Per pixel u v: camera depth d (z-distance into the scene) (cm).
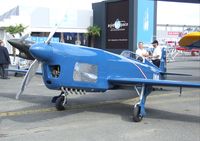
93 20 3631
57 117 856
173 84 828
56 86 828
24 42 843
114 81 883
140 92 884
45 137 681
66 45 841
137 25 3047
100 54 884
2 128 745
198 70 2273
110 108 983
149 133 725
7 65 1736
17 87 1412
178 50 4256
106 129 752
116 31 3222
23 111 920
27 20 3094
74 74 836
